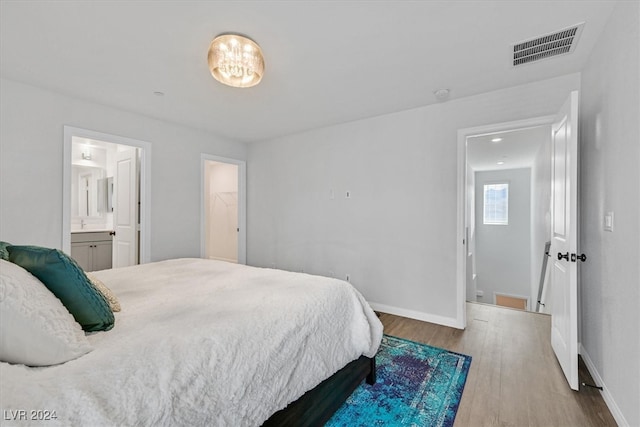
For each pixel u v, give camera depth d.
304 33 1.84
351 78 2.45
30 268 1.02
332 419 1.56
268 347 1.15
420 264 3.10
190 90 2.68
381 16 1.69
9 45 1.97
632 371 1.41
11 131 2.47
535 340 2.54
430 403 1.69
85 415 0.70
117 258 3.70
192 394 0.88
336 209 3.72
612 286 1.65
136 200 3.45
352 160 3.58
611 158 1.68
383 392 1.79
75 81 2.50
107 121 3.05
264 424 1.13
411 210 3.16
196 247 3.88
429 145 3.05
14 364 0.80
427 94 2.76
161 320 1.19
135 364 0.87
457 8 1.63
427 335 2.67
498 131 2.72
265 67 2.26
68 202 2.77
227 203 5.90
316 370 1.35
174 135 3.65
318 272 3.89
